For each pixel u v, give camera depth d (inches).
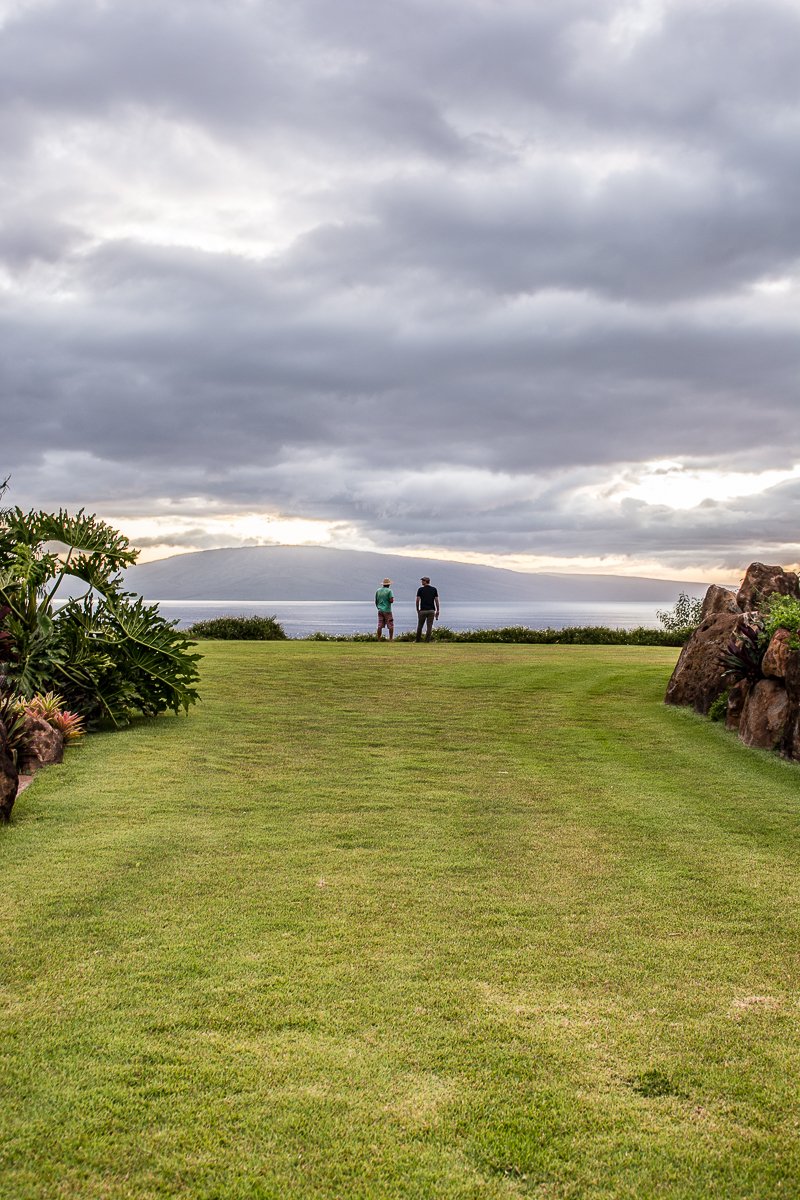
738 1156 132.1
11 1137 133.7
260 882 253.6
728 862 278.2
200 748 447.5
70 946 205.8
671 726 526.6
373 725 517.7
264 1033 165.8
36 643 485.4
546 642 1250.0
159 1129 136.3
